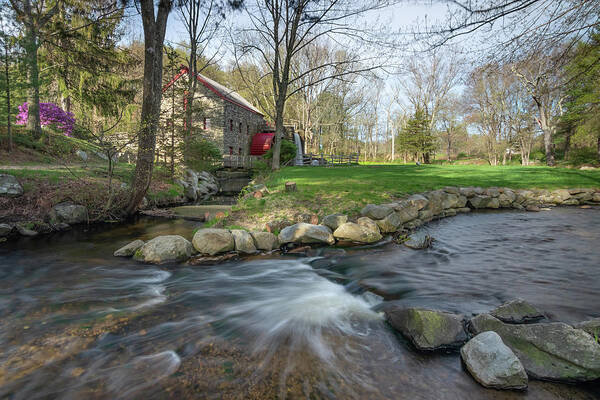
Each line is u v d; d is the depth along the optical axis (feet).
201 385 8.42
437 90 154.71
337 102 164.45
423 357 9.66
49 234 28.27
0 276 17.84
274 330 11.59
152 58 30.48
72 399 7.92
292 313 13.10
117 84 61.05
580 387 8.19
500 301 13.09
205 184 70.38
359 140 274.98
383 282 15.99
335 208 29.14
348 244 23.30
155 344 10.56
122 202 35.86
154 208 42.47
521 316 11.17
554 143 144.87
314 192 33.96
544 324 9.76
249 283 16.80
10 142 45.34
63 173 38.68
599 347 8.60
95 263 20.15
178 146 57.26
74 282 16.94
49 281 17.10
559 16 19.15
